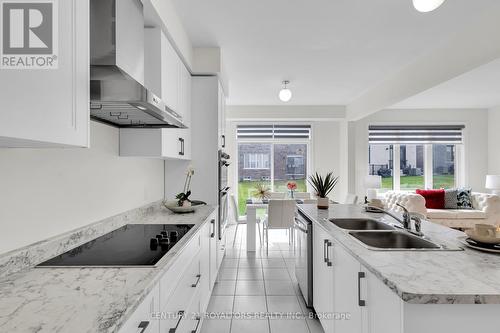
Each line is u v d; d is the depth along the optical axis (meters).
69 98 0.98
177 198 2.79
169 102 2.35
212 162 3.26
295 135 6.91
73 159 1.62
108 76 1.39
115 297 0.95
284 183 6.93
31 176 1.31
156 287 1.15
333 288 1.90
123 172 2.24
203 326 2.38
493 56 2.45
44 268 1.23
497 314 0.99
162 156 2.22
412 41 3.07
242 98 5.61
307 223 2.62
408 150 6.79
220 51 3.23
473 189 6.68
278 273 3.58
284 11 2.48
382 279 1.12
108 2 1.55
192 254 1.86
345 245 1.55
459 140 6.74
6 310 0.86
